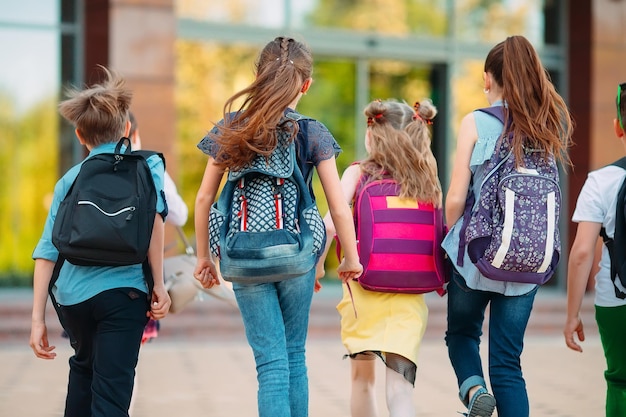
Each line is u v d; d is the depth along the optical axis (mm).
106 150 7754
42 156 21547
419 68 24438
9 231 21391
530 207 7828
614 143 23828
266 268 7137
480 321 8633
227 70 22594
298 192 7359
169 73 20172
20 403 12219
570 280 8148
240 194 7352
